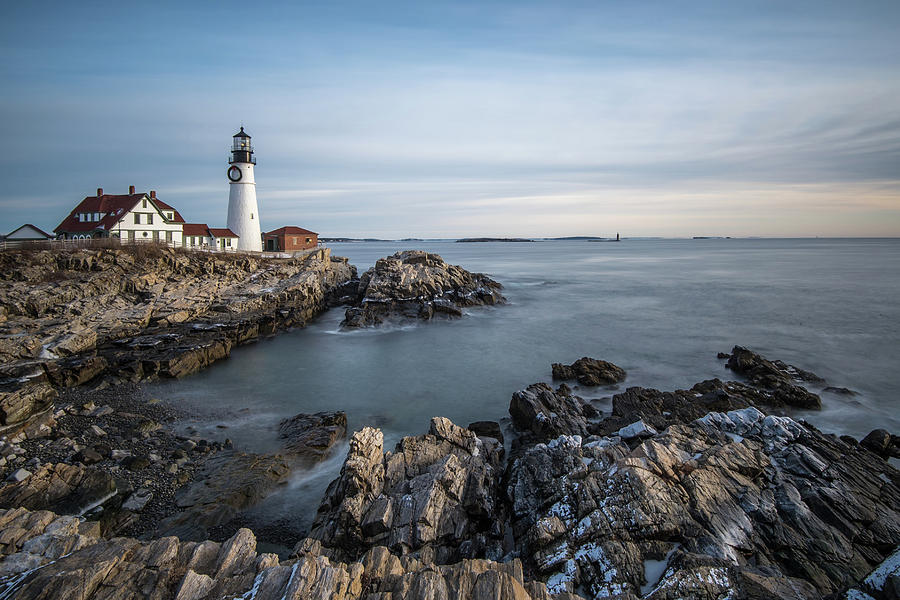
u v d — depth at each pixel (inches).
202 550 363.6
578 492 451.8
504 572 339.0
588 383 950.4
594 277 2992.1
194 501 531.2
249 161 2278.5
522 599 312.8
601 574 367.2
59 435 647.8
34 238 1840.6
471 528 451.5
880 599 295.7
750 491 458.0
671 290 2297.0
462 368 1096.8
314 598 306.2
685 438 545.6
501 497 517.3
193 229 2117.4
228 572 345.4
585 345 1285.7
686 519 415.2
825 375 995.9
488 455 598.2
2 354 895.7
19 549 366.3
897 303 1803.6
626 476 456.1
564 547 395.2
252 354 1204.5
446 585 324.8
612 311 1768.0
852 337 1306.6
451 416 820.0
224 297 1473.9
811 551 400.5
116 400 838.5
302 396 906.7
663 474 466.0
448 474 493.0
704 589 334.0
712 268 3590.1
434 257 2092.8
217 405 845.8
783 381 886.4
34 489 492.1
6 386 799.7
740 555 390.0
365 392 935.0
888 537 422.9
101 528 478.3
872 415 790.5
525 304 1939.0
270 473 591.8
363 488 479.5
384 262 1900.8
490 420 802.2
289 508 541.3
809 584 342.6
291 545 478.0
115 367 949.2
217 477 578.6
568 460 518.6
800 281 2546.8
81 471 525.0
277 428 751.1
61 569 333.7
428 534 425.1
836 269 3319.4
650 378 997.8
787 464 511.5
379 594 315.9
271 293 1542.8
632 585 358.0
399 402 882.8
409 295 1697.8
